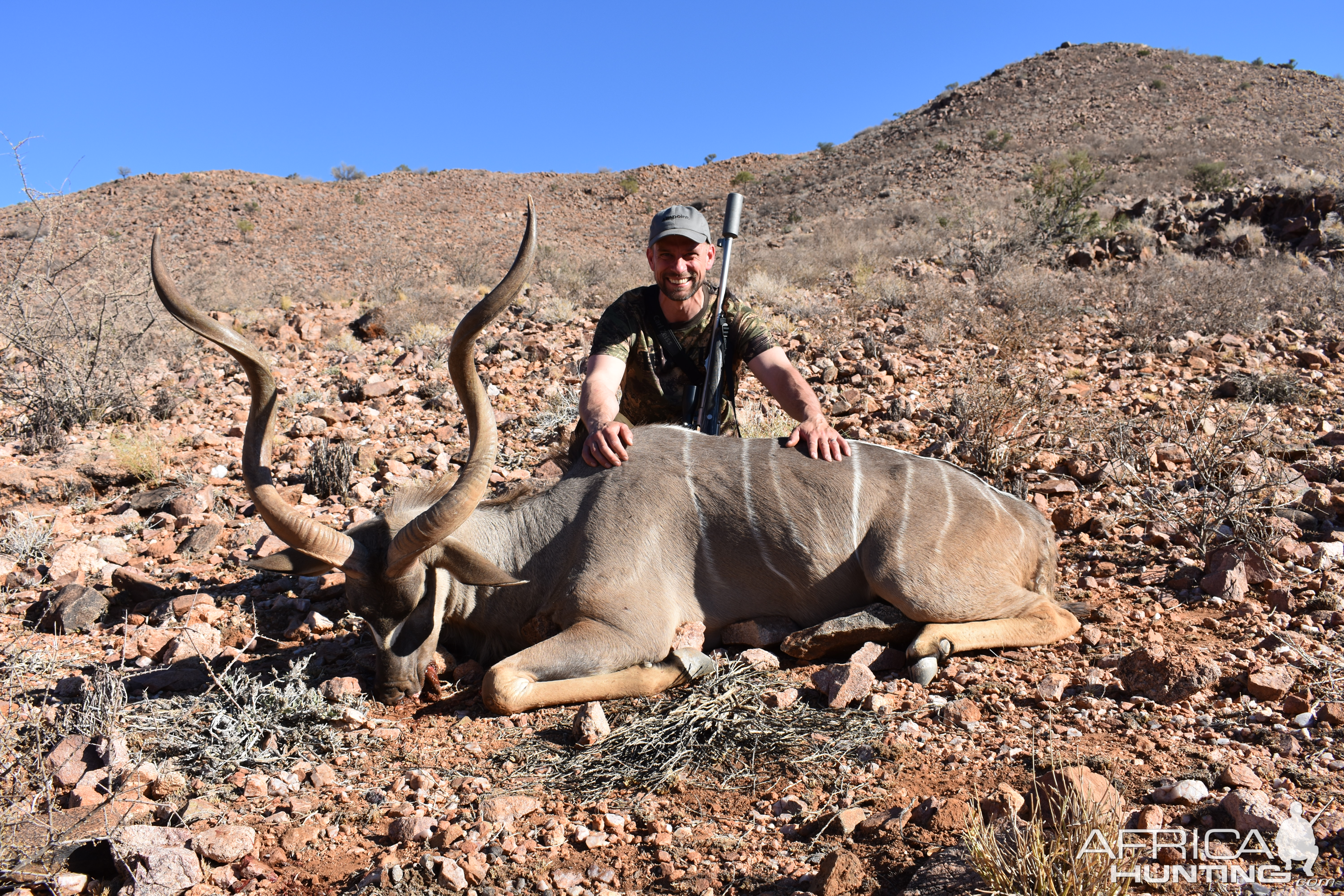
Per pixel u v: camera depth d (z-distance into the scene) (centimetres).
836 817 315
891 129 6306
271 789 365
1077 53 6644
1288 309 1320
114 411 991
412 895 293
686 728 382
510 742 393
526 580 456
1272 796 304
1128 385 938
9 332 1020
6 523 702
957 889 267
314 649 500
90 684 429
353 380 1134
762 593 464
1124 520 598
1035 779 311
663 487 461
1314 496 580
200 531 662
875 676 430
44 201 1062
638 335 541
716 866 301
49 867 315
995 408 743
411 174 5806
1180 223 2034
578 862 309
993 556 449
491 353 1232
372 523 446
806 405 504
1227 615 457
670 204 5506
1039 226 2131
